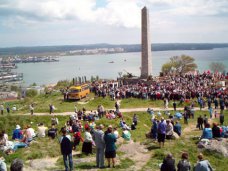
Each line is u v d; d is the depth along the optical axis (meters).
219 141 26.27
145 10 81.25
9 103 72.81
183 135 33.25
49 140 31.05
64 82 108.44
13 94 136.88
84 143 24.81
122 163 22.31
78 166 21.52
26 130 30.84
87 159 23.30
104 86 71.94
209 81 73.38
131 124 42.16
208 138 26.94
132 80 82.06
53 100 67.69
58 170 21.30
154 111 54.72
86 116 44.69
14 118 49.31
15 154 25.58
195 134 35.22
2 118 48.88
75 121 38.12
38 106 61.22
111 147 21.05
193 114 48.56
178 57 140.50
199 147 25.86
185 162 16.86
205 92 61.09
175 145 26.83
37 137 32.12
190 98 60.41
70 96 65.00
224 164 23.38
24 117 50.47
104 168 21.20
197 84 69.06
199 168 16.50
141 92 63.53
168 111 52.78
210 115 48.69
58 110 56.19
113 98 64.06
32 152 26.09
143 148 26.11
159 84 69.94
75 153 26.08
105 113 49.56
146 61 82.44
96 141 21.25
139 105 59.34
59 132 36.31
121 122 39.81
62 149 20.17
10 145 26.78
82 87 66.81
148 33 82.00
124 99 64.00
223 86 67.94
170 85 68.19
